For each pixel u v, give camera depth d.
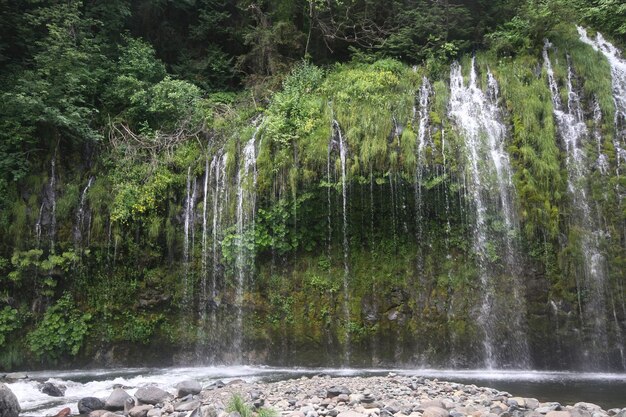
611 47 14.86
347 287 12.11
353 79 13.84
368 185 12.19
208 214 12.91
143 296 12.69
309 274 12.26
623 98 13.58
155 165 13.26
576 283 11.48
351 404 7.18
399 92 13.36
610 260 11.66
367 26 16.70
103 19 16.16
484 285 11.66
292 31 16.55
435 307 11.72
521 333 11.38
